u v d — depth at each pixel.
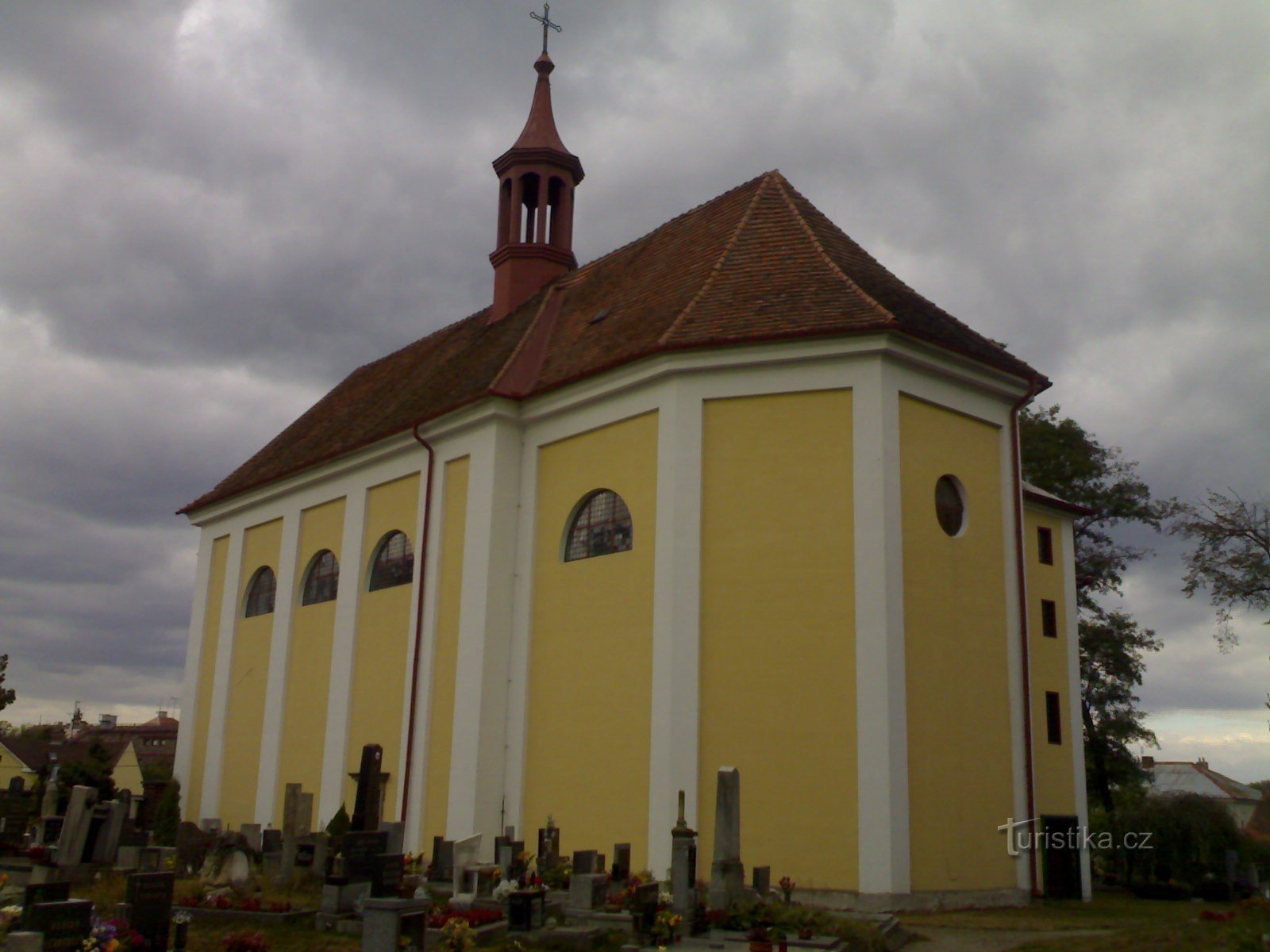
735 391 19.52
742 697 18.28
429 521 24.20
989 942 14.87
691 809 18.11
